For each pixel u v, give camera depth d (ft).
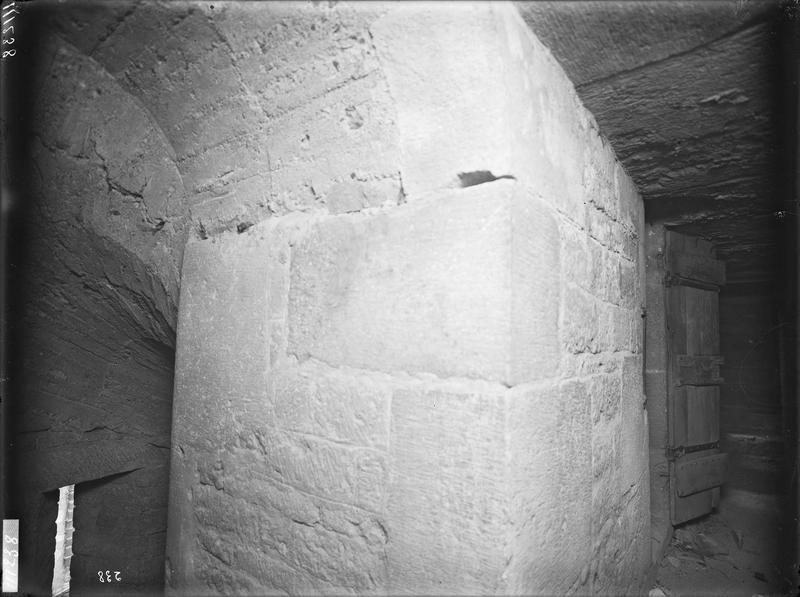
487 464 2.99
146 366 8.27
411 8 3.28
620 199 5.91
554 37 3.78
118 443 9.03
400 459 3.37
